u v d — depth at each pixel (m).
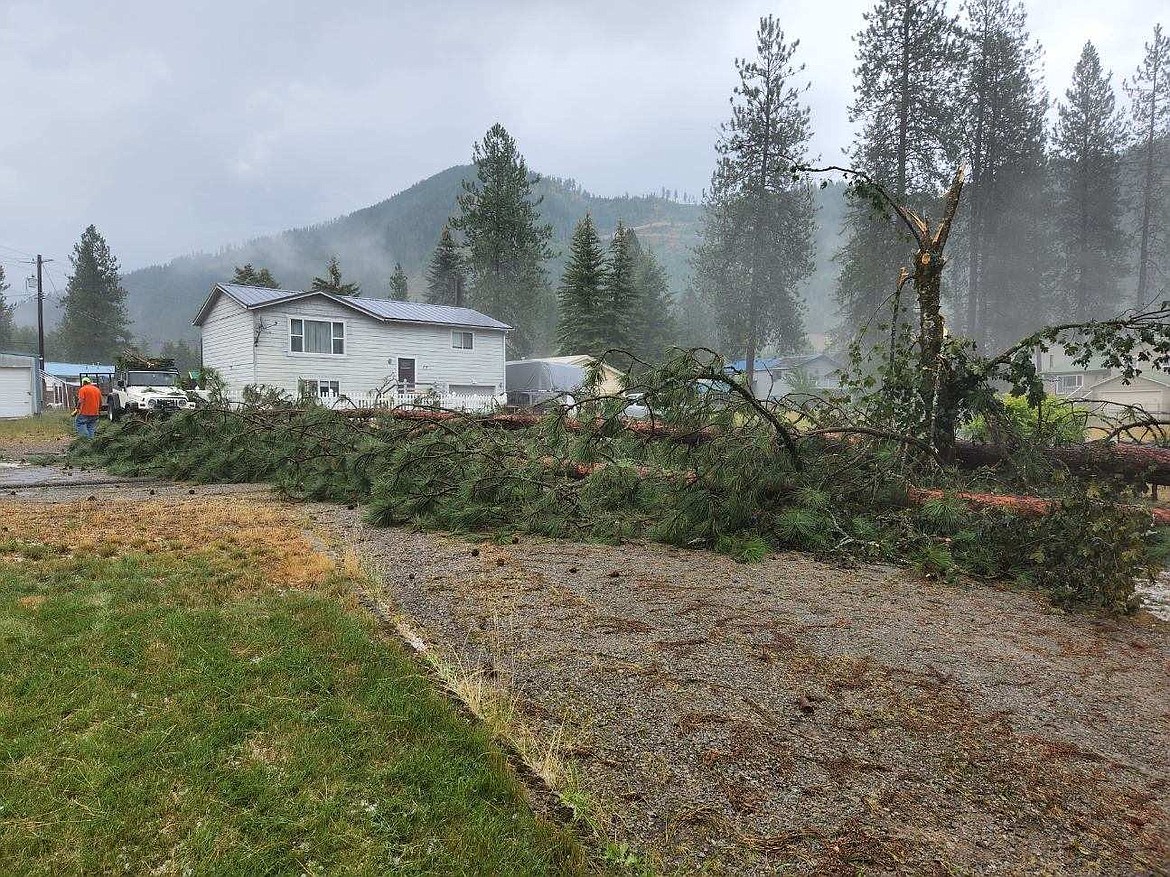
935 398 6.49
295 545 4.94
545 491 6.04
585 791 1.98
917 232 7.10
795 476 5.75
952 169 32.47
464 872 1.61
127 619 3.15
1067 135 38.94
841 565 4.84
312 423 8.93
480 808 1.85
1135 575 3.85
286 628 3.11
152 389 18.89
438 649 3.03
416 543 5.29
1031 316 35.12
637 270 50.12
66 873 1.55
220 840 1.68
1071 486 4.51
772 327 35.34
